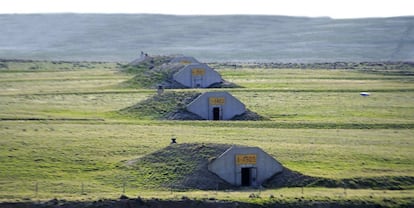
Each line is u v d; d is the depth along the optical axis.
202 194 192.38
